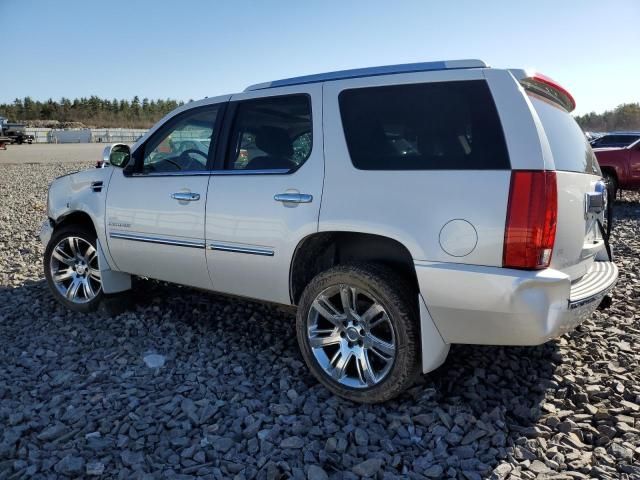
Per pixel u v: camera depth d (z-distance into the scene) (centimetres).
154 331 430
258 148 362
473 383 338
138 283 530
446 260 278
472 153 278
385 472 254
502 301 265
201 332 430
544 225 261
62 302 484
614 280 328
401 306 294
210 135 392
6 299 518
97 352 394
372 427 291
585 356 378
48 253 484
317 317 331
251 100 373
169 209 397
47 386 341
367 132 314
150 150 432
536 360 373
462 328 285
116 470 257
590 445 279
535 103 294
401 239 289
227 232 363
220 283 383
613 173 1284
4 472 256
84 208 460
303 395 325
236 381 347
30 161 2688
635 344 398
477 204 271
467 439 280
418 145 296
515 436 285
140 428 291
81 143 5825
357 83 323
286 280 342
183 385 340
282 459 264
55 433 284
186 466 260
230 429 292
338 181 315
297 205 329
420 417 297
